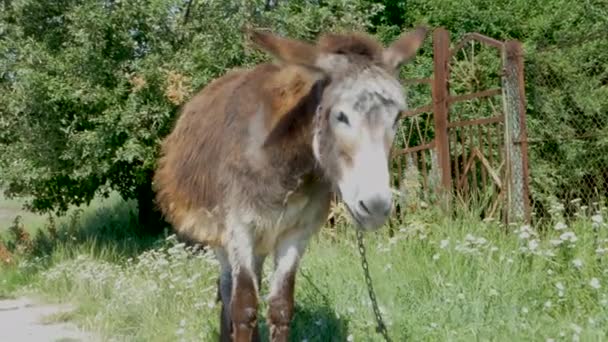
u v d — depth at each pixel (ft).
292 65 12.28
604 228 19.36
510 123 22.41
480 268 18.13
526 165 22.24
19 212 63.82
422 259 19.84
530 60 29.58
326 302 17.95
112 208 50.80
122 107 31.83
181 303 20.92
